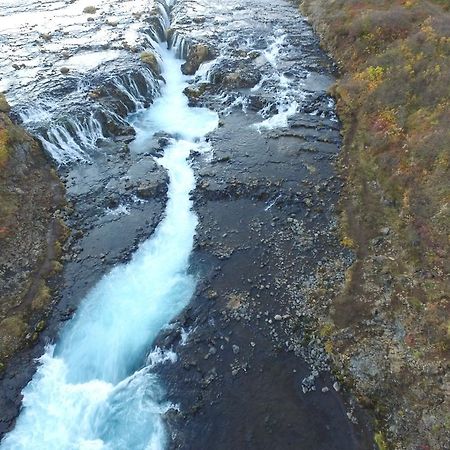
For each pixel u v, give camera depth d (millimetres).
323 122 39250
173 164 35844
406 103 34094
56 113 37625
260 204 32031
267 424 20734
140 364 23500
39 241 29078
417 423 19625
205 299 26078
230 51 49375
